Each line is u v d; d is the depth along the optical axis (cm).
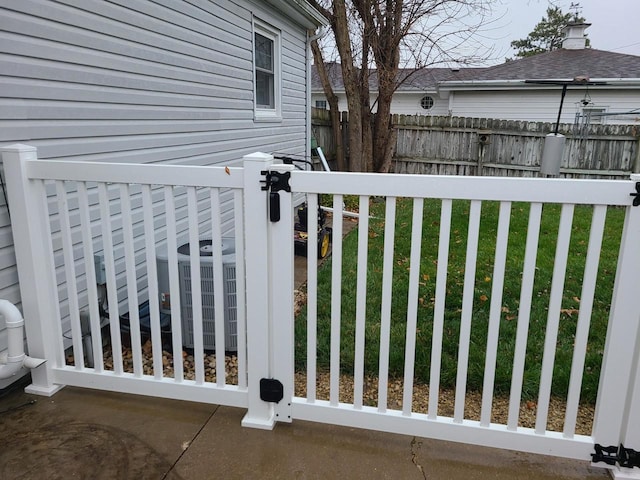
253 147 546
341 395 224
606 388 161
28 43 221
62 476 165
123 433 188
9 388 220
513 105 1226
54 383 219
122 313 297
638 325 154
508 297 342
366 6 806
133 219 313
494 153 868
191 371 252
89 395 215
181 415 200
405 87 1402
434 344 175
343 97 1535
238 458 174
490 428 175
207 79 417
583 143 800
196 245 192
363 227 171
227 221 455
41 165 196
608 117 1150
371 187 166
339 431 191
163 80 344
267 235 177
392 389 229
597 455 167
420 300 338
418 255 169
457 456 176
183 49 370
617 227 576
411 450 180
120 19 289
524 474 167
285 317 183
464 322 170
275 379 190
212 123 432
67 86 248
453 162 898
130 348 276
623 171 786
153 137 335
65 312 252
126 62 298
